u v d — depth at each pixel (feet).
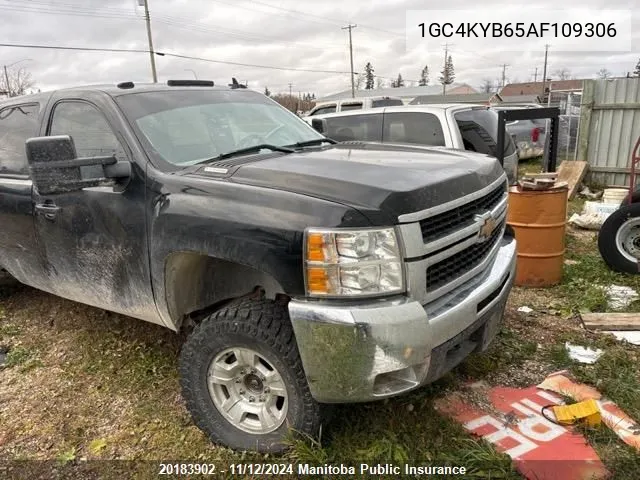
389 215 7.13
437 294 7.88
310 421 8.06
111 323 13.75
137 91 10.73
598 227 22.22
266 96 13.43
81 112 10.63
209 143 10.27
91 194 9.78
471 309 8.18
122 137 9.65
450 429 9.04
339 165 8.68
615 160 31.09
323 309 7.13
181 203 8.43
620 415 9.41
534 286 15.49
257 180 8.18
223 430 8.93
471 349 8.96
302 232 7.22
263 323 8.01
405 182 7.71
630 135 30.30
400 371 7.58
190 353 8.81
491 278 9.03
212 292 9.53
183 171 9.06
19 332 13.65
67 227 10.36
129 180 9.27
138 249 9.16
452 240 7.90
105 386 11.04
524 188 15.23
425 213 7.42
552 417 9.39
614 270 16.43
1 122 12.70
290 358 7.84
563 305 14.17
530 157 45.52
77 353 12.43
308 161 9.05
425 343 7.32
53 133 11.12
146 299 9.43
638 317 12.95
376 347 7.06
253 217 7.64
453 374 10.73
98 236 9.80
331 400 7.57
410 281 7.30
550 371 10.94
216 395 8.93
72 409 10.31
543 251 15.20
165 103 10.68
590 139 31.63
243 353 8.40
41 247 11.28
